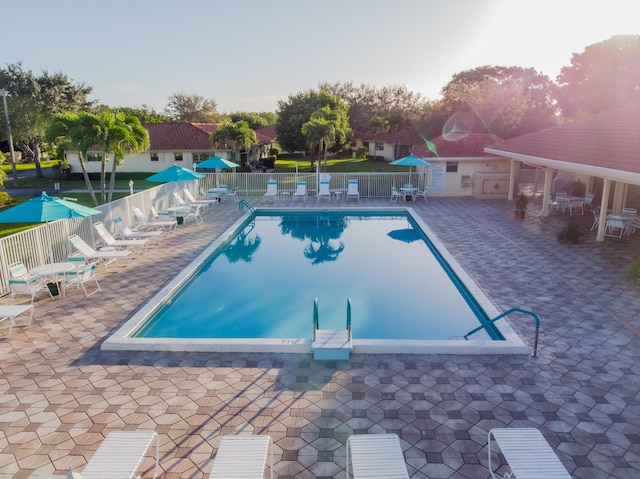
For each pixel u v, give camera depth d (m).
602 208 15.81
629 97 43.47
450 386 7.41
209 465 5.75
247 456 5.02
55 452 5.98
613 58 43.59
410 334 10.51
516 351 8.43
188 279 13.59
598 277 12.43
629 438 6.15
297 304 12.43
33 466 5.74
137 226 18.97
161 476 5.58
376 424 6.48
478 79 64.50
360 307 12.14
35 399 7.14
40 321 10.07
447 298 12.68
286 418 6.63
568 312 10.24
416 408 6.84
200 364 8.16
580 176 23.55
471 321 11.14
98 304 11.06
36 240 12.78
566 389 7.30
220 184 27.88
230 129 38.03
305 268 15.59
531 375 7.70
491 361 8.19
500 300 11.01
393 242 18.73
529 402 6.96
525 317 10.02
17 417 6.69
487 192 25.92
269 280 14.36
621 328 9.42
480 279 12.48
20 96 44.53
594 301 10.81
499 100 47.69
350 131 56.03
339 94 68.75
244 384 7.51
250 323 11.20
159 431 6.37
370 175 27.02
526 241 16.23
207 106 81.06
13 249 11.92
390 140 54.38
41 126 41.41
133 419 6.63
